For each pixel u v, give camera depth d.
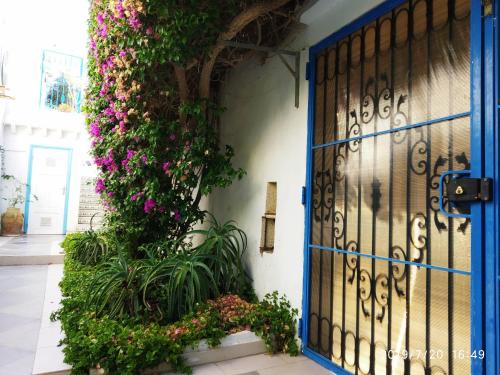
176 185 3.32
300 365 2.20
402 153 1.79
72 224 8.33
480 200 1.37
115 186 3.65
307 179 2.43
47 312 2.95
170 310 2.42
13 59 7.94
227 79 3.88
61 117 8.26
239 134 3.52
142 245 3.39
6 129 7.89
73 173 8.40
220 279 2.96
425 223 1.64
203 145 3.08
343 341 2.06
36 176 8.14
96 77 3.97
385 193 1.87
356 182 2.06
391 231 1.82
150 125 3.17
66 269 3.95
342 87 2.22
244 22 2.50
